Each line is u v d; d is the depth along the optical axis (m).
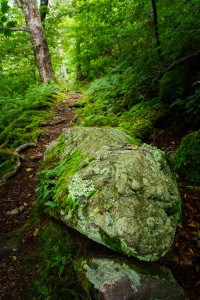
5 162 5.36
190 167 4.01
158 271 2.66
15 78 11.80
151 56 5.49
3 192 4.46
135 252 2.57
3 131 6.98
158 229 2.67
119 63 6.71
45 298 2.74
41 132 6.69
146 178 2.94
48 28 14.29
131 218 2.64
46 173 4.15
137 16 6.52
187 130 4.99
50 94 10.52
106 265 2.69
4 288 2.91
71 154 4.19
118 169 2.98
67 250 3.02
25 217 3.83
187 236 3.10
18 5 13.62
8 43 11.38
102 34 10.93
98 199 2.85
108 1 8.98
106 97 7.86
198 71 5.04
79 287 2.73
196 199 3.58
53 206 3.32
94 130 4.28
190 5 4.79
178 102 4.86
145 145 3.72
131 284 2.55
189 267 2.83
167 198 2.96
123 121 5.86
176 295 2.61
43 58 12.55
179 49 4.84
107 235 2.66
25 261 3.15
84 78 18.78
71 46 21.80
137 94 6.63
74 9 13.41
